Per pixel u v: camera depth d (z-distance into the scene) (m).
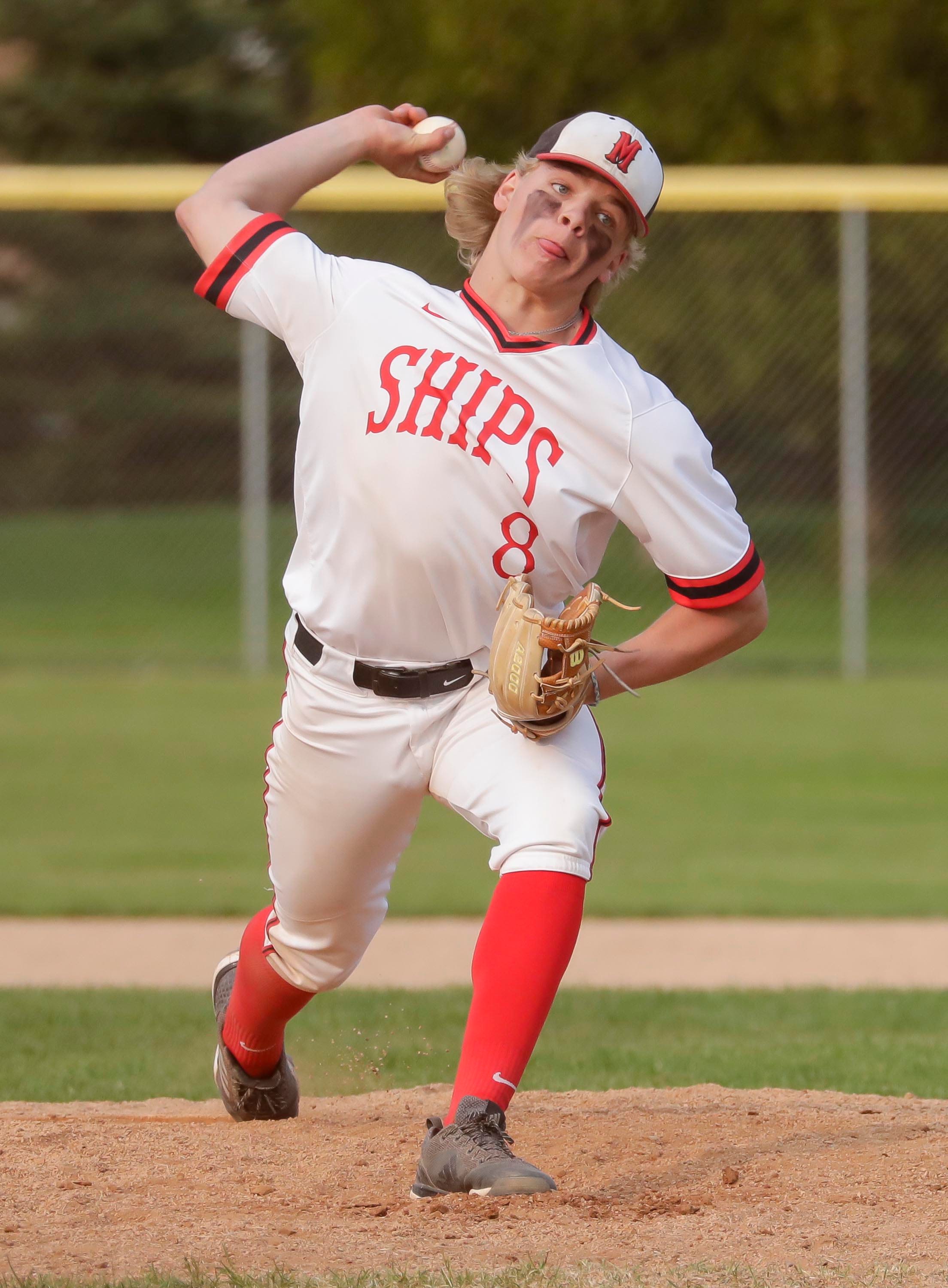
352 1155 12.96
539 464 11.43
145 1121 14.81
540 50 64.56
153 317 85.25
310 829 12.44
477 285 11.79
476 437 11.43
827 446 60.47
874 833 33.03
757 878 29.47
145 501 85.12
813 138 63.62
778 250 58.31
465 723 11.98
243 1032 14.03
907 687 49.28
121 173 48.12
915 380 60.75
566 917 11.45
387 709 11.99
